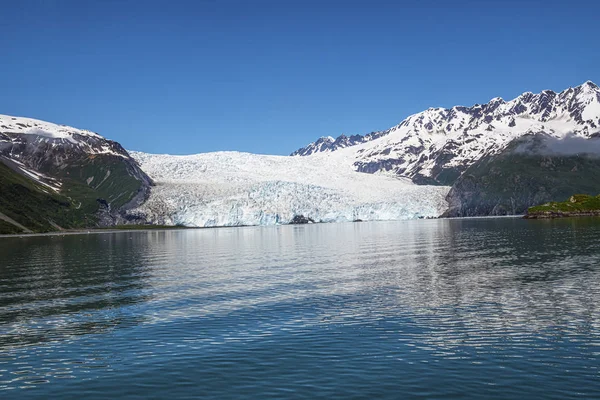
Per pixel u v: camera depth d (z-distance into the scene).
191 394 20.84
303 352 25.59
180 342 27.92
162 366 24.17
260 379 22.20
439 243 90.62
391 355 24.83
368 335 28.30
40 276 54.91
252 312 34.81
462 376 21.98
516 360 23.78
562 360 23.64
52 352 26.73
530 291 39.72
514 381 21.36
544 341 26.50
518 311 33.06
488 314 32.44
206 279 51.06
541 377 21.72
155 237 146.75
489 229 133.38
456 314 32.69
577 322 29.94
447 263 59.28
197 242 115.50
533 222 166.62
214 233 167.12
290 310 35.16
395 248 83.12
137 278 52.53
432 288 42.41
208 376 22.72
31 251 90.81
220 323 31.88
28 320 33.84
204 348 26.72
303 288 44.12
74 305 38.53
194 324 31.78
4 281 51.44
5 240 132.62
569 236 93.38
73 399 20.77
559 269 50.84
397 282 46.16
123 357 25.64
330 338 27.88
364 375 22.33
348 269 56.59
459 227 154.62
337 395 20.36
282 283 47.31
